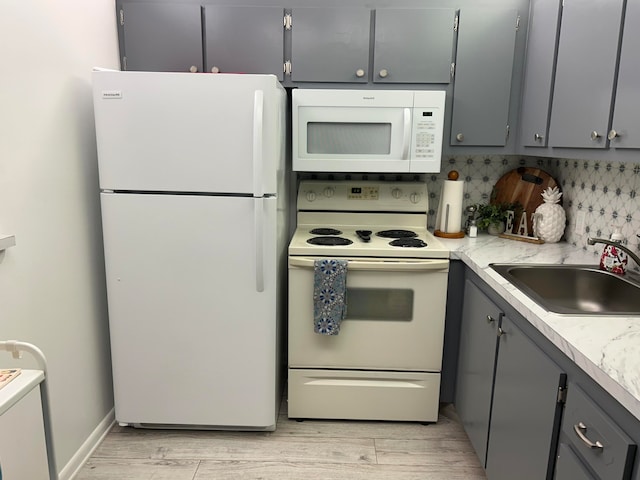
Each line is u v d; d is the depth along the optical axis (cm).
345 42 221
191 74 181
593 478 108
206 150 186
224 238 193
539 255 208
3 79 149
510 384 158
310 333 220
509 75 226
